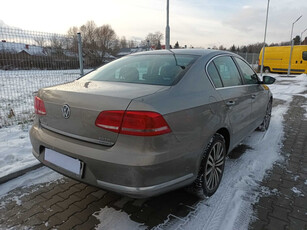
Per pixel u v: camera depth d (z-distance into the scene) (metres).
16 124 4.98
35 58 6.08
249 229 2.17
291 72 22.77
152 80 2.38
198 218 2.30
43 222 2.24
